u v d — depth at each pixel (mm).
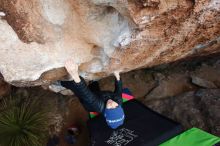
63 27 2678
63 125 4637
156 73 4992
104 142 3717
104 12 2543
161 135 3639
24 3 2453
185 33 2688
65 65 2914
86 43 2908
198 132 3502
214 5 2297
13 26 2520
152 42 2709
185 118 4480
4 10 2439
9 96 4480
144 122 3842
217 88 4668
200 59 4879
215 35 2951
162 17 2338
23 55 2652
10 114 4055
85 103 3295
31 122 4055
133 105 4082
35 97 4539
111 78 4863
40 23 2582
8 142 3936
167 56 3326
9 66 2676
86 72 3328
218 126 4254
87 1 2412
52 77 3090
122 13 2344
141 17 2264
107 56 2977
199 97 4594
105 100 3238
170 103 4672
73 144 4551
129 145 3617
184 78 4938
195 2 2230
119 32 2590
